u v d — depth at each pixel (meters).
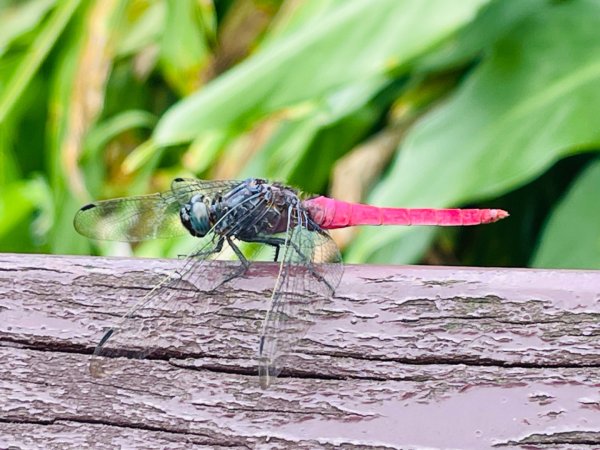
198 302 0.36
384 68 0.45
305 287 0.36
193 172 0.58
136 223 0.40
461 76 0.51
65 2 0.56
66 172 0.51
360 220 0.39
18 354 0.36
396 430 0.35
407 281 0.36
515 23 0.47
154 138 0.48
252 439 0.36
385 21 0.46
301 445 0.36
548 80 0.46
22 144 0.71
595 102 0.45
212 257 0.37
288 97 0.46
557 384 0.35
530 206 0.51
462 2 0.45
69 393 0.36
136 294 0.36
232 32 0.58
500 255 0.52
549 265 0.45
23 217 0.60
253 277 0.36
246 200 0.39
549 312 0.35
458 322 0.36
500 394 0.35
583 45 0.46
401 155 0.46
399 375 0.36
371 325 0.36
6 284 0.36
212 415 0.36
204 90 0.47
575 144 0.45
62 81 0.57
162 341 0.36
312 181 0.51
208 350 0.36
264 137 0.51
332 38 0.46
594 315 0.35
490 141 0.45
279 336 0.35
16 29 0.65
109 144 0.71
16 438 0.36
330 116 0.49
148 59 0.71
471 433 0.35
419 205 0.45
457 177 0.45
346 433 0.35
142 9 0.70
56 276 0.36
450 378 0.35
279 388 0.36
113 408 0.36
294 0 0.50
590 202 0.45
